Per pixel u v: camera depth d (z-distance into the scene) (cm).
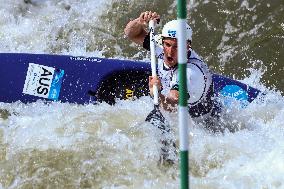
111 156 1534
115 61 1872
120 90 1862
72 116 1722
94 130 1641
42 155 1550
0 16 2480
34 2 2569
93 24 2469
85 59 1884
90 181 1473
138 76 1859
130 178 1474
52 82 1892
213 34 2386
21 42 2383
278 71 2203
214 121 1673
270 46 2297
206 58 2303
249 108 1767
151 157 1528
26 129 1667
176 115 1570
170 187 1443
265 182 1430
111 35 2420
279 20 2380
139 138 1577
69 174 1492
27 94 1897
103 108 1798
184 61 981
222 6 2461
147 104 1797
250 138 1623
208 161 1534
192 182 1460
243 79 2198
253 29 2378
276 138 1616
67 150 1561
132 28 1711
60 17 2498
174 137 1555
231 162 1520
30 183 1476
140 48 2336
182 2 963
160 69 1593
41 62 1894
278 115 1747
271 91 2073
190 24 2433
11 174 1507
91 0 2566
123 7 2528
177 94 1498
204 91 1568
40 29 2439
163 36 1525
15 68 1894
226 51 2319
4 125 1700
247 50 2302
